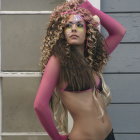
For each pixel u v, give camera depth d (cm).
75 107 331
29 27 444
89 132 328
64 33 336
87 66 335
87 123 329
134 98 438
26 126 445
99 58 358
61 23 334
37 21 443
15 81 443
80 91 331
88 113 330
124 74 439
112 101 439
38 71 444
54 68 327
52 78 325
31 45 444
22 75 442
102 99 343
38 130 445
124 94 439
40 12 441
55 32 337
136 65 438
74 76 328
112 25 369
